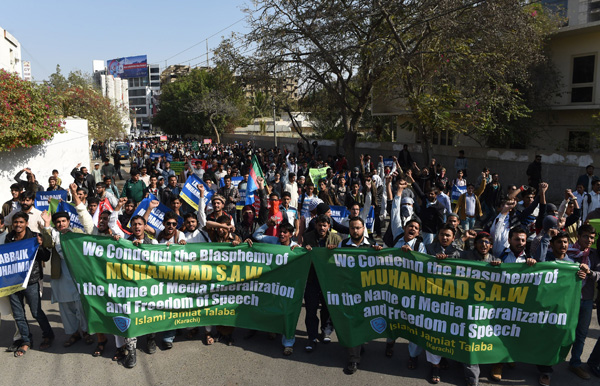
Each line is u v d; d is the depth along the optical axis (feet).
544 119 66.03
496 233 20.52
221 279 19.21
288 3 64.03
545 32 58.80
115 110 130.21
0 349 19.67
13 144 49.19
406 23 60.18
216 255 19.13
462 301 16.76
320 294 19.71
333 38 63.05
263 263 19.13
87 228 20.66
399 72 58.29
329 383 16.81
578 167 49.47
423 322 17.28
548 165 52.65
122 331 18.24
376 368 17.95
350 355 17.75
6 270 18.65
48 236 18.99
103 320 18.37
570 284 16.42
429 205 27.91
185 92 213.46
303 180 41.09
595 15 73.61
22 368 17.95
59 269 19.16
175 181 37.78
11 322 22.79
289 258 18.99
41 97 52.47
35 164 57.16
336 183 40.98
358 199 36.47
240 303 19.39
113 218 20.65
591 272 16.53
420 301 17.35
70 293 19.30
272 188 42.88
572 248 18.24
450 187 50.93
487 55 54.34
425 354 19.26
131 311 18.34
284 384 16.75
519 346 16.66
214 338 20.35
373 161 83.61
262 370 17.75
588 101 60.39
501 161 58.13
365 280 18.08
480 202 38.75
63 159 61.41
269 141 138.51
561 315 16.43
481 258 17.42
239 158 86.33
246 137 165.48
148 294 18.58
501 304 16.65
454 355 16.69
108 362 18.45
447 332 16.88
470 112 54.54
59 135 60.54
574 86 61.87
